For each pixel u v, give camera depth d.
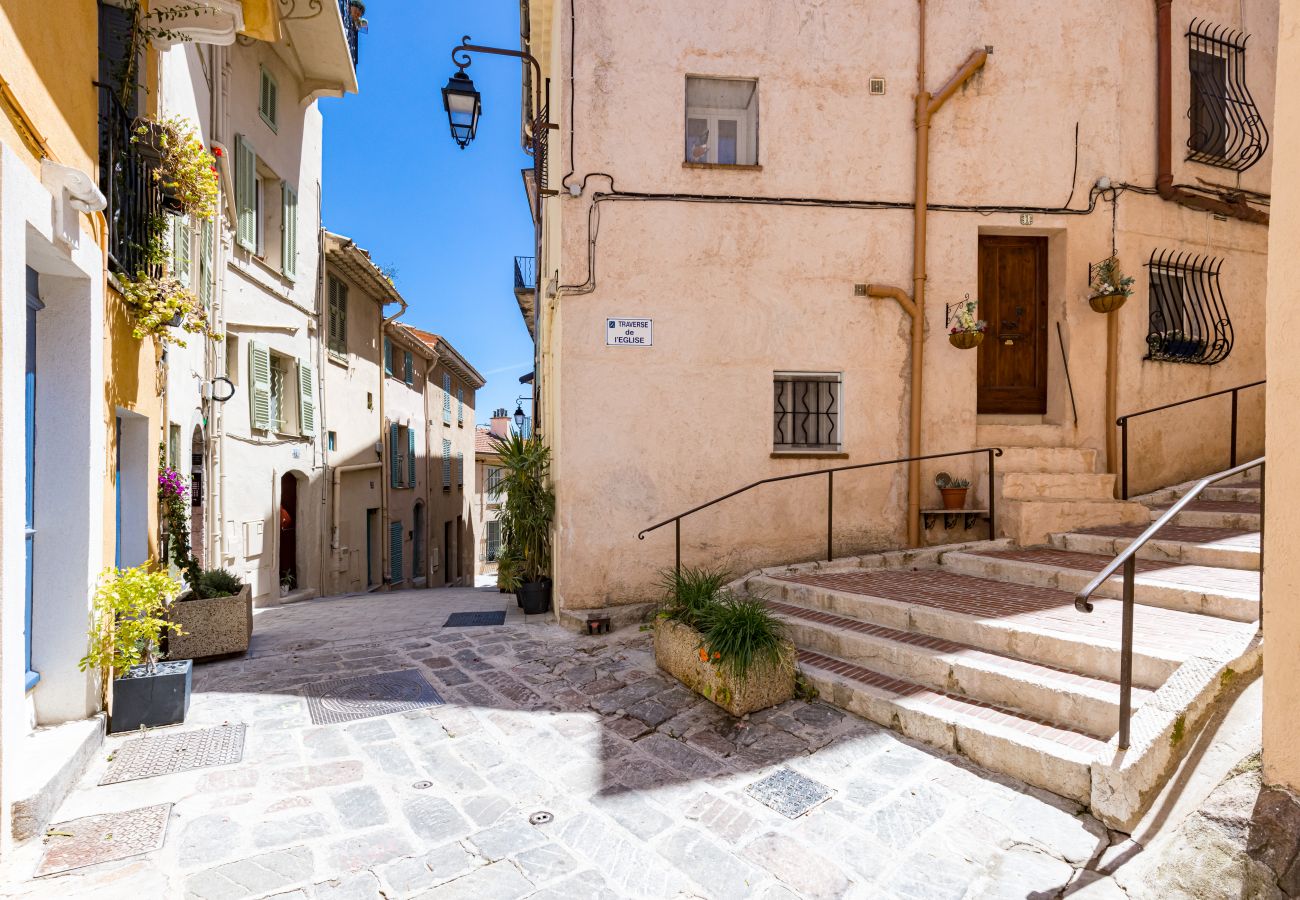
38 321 3.64
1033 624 4.28
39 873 2.71
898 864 2.77
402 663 5.54
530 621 6.98
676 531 6.15
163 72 6.60
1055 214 7.27
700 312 6.84
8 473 2.84
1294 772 2.47
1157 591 4.60
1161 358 7.51
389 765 3.69
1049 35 7.27
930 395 7.15
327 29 10.56
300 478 11.80
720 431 6.86
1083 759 3.07
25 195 2.96
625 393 6.71
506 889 2.65
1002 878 2.65
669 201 6.80
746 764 3.64
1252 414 7.99
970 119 7.20
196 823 3.09
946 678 4.11
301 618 8.09
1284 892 2.29
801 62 7.00
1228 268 7.88
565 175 6.65
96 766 3.62
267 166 10.68
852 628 4.96
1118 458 7.36
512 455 7.66
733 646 4.35
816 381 7.23
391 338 16.42
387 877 2.72
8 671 2.84
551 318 7.93
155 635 4.05
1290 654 2.50
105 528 4.07
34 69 3.15
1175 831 2.65
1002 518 6.85
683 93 6.84
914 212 7.12
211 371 8.75
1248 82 8.01
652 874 2.75
